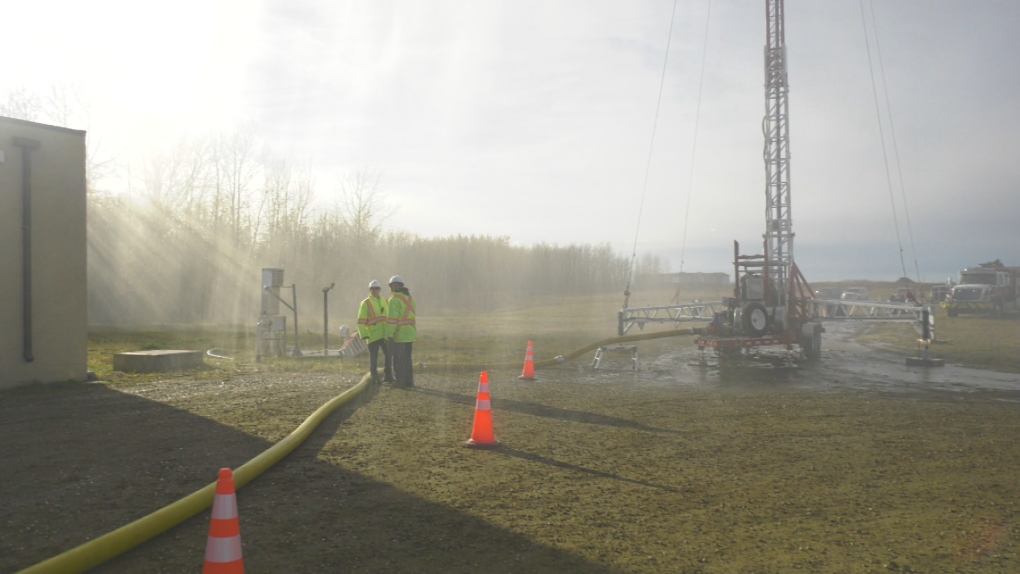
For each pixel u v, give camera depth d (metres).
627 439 8.52
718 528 5.30
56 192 12.32
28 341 11.83
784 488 6.43
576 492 6.19
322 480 6.33
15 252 11.73
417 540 4.88
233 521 3.43
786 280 20.80
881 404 11.74
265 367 15.84
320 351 19.30
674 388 13.69
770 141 20.81
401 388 12.77
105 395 11.12
